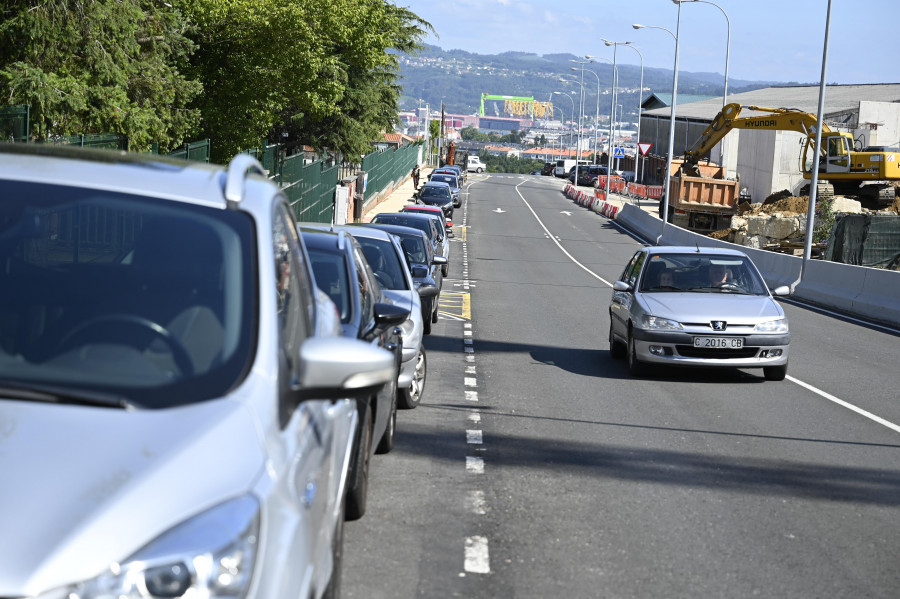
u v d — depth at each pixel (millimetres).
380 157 147500
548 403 27000
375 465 19219
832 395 30000
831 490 18859
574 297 62125
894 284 57188
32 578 5266
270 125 72375
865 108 162875
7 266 7656
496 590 12984
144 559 5488
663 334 31172
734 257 34594
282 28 66812
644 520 16469
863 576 14125
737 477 19594
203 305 7500
